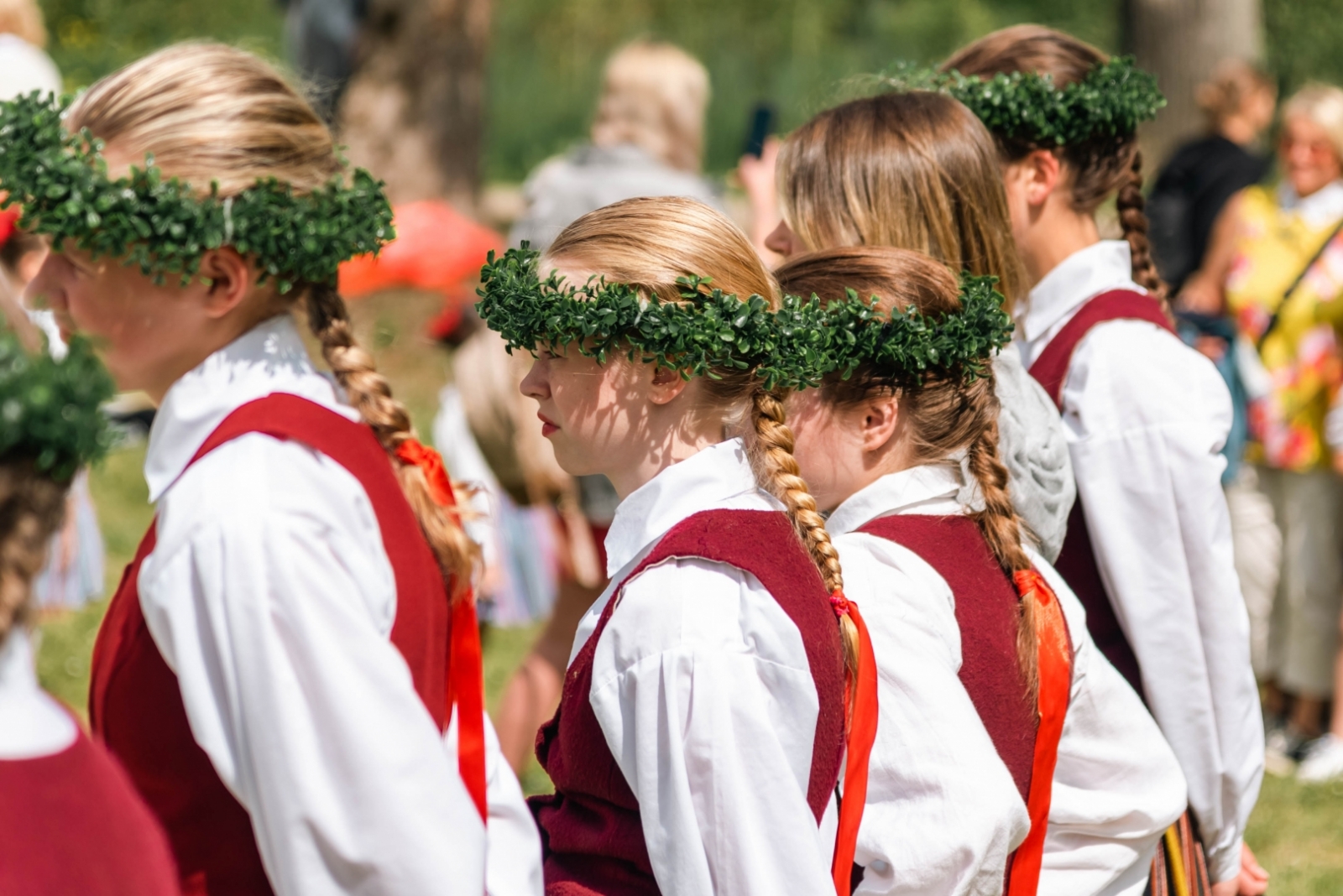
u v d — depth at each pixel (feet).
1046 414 17.62
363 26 80.07
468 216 83.41
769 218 29.40
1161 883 17.99
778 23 160.25
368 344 20.90
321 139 13.46
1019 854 15.25
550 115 141.79
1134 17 71.10
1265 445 39.22
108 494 57.52
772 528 14.10
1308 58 142.20
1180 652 17.94
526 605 36.70
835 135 18.24
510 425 30.94
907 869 13.93
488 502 35.83
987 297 15.87
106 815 9.80
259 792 11.57
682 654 13.21
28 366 9.45
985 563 15.76
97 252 12.36
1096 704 16.34
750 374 14.40
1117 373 18.33
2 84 38.88
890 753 14.26
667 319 13.66
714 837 12.98
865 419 15.84
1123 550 18.08
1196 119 70.18
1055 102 19.42
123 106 12.76
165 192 12.22
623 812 14.05
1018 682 15.23
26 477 9.41
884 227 17.79
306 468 12.34
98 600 46.44
